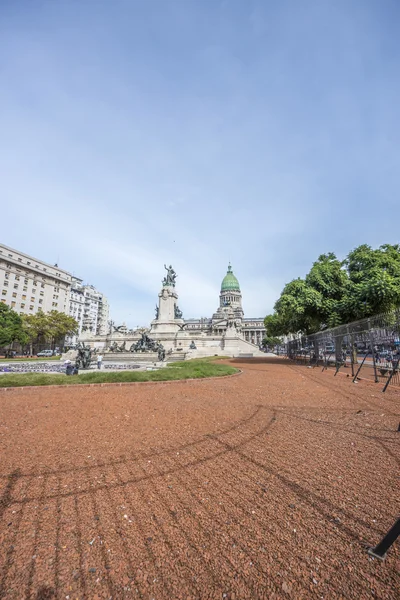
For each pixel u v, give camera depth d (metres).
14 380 15.36
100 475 5.41
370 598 2.83
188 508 4.35
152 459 6.12
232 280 163.50
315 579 3.07
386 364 17.08
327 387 15.54
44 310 99.19
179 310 72.62
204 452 6.48
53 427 8.38
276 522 4.00
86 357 28.78
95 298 142.00
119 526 3.94
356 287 29.28
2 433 7.83
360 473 5.39
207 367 23.78
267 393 13.70
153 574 3.16
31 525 3.94
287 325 42.66
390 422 8.66
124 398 12.44
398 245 36.75
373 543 3.56
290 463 5.87
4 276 87.62
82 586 2.99
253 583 3.04
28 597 2.85
